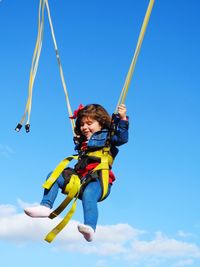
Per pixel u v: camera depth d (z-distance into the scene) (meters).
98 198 5.80
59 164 6.00
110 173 6.03
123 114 6.02
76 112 6.46
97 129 6.21
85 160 6.00
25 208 5.78
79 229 5.47
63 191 5.91
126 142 6.06
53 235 5.59
